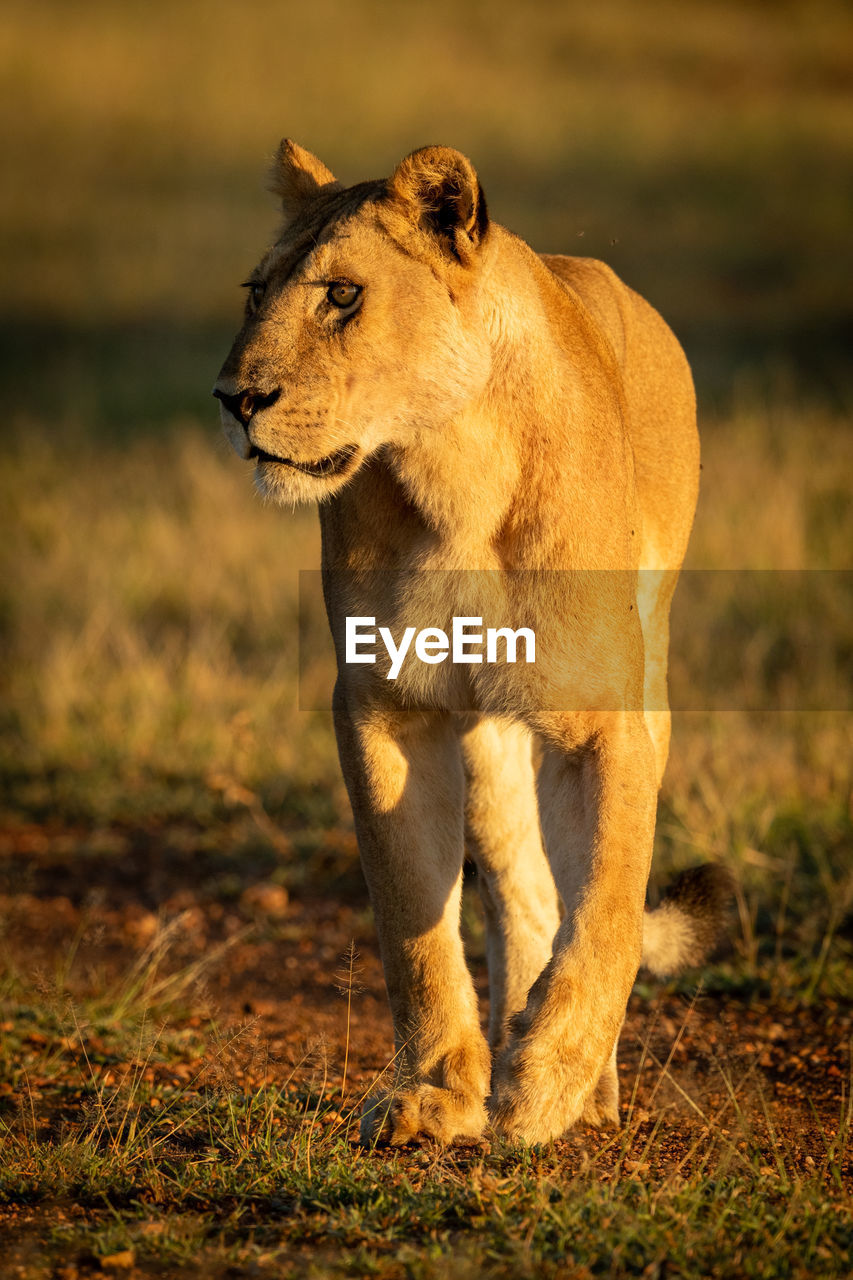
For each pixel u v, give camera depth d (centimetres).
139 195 6019
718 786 1283
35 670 1755
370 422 743
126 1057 877
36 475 2548
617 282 1002
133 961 1086
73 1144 696
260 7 9162
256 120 7150
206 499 2291
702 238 4744
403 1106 723
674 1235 602
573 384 768
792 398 2753
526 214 5062
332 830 1352
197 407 3119
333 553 788
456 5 9162
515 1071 674
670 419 998
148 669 1680
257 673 1705
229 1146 711
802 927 1062
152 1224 623
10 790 1496
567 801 757
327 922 1173
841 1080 848
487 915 875
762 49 8275
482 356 741
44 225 5541
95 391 3331
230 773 1479
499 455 741
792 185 5506
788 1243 602
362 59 8131
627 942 702
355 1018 977
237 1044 880
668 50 8256
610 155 6094
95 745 1552
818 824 1223
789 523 1939
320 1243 610
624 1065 884
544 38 8462
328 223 754
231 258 4988
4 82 7719
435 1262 577
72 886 1260
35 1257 601
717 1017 955
